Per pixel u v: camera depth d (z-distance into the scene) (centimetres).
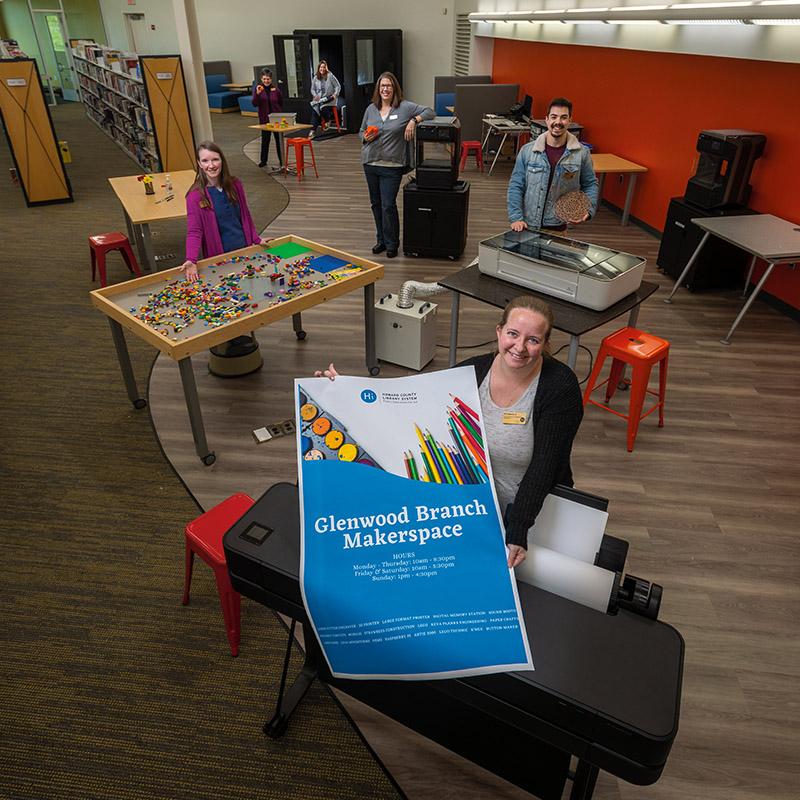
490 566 148
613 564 156
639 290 360
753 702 230
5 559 290
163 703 230
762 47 480
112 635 256
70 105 1659
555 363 180
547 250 362
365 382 171
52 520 313
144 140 930
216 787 206
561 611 146
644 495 327
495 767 190
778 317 516
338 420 165
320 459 158
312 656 222
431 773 210
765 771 209
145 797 203
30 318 521
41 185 816
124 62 948
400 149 589
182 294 362
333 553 149
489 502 156
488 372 184
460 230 614
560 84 905
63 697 232
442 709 188
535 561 151
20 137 784
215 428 379
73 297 561
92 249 575
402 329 425
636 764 128
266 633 257
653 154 689
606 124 789
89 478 341
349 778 209
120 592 275
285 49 1291
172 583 280
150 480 339
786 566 287
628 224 750
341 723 225
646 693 129
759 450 362
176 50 1591
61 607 268
